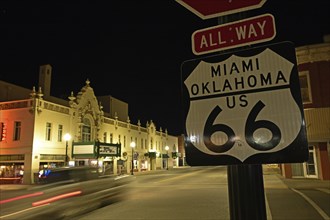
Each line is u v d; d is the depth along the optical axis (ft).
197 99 5.50
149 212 36.29
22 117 89.30
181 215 34.14
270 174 97.60
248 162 4.92
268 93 4.99
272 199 43.32
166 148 205.98
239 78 5.24
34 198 27.66
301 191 51.85
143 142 170.91
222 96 5.31
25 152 86.53
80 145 103.40
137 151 161.17
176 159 231.50
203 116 5.38
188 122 5.49
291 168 78.28
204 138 5.30
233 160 5.03
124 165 143.02
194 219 31.81
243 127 5.05
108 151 116.16
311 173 75.31
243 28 5.45
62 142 98.63
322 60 67.92
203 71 5.56
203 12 5.79
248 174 4.98
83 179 35.70
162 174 128.88
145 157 171.53
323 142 70.28
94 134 118.32
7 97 103.55
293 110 4.79
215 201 44.47
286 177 78.02
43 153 89.61
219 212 35.32
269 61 5.10
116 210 37.50
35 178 83.15
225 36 5.56
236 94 5.21
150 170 175.11
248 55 5.26
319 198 43.27
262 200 4.90
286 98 4.88
